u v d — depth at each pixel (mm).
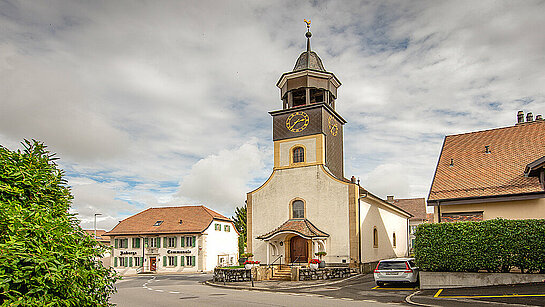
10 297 4223
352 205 29250
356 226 28938
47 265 4582
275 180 32188
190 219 53500
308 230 28875
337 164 33688
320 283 23641
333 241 29359
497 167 23312
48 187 5855
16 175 5398
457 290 17094
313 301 16078
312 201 30578
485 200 21281
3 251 4277
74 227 5785
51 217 5172
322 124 31391
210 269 51594
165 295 19641
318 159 31000
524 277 16828
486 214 21500
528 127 25938
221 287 24641
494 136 26469
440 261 18375
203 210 55031
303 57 33344
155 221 54688
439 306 13617
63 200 6020
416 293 17344
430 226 18891
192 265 50281
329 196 30062
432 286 18438
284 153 32375
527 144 24328
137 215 56938
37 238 4766
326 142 31812
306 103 32000
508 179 21969
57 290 4770
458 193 22359
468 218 21562
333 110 33188
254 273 26734
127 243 52812
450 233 18391
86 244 5699
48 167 5957
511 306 12820
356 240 28766
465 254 17891
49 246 4824
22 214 4812
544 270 16797
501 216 21156
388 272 20172
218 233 54531
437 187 23438
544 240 16812
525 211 20688
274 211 31734
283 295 18781
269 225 31703
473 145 26312
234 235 59469
